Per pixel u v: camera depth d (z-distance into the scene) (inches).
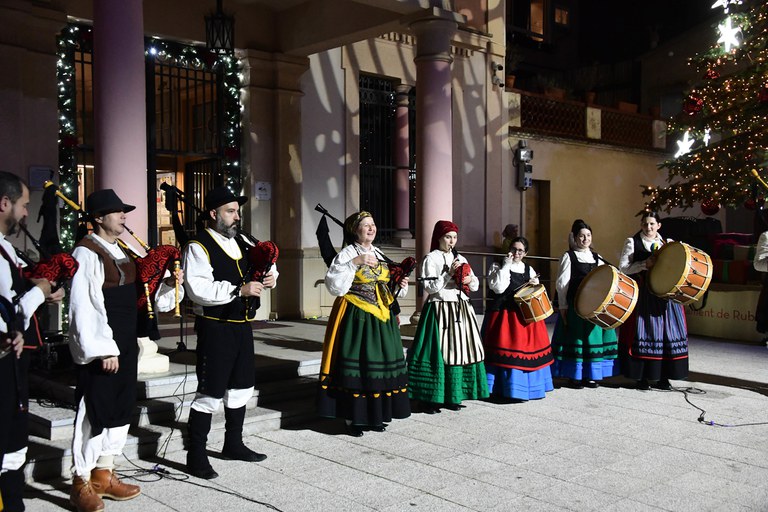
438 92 340.8
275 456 198.5
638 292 267.7
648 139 637.9
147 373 234.4
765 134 432.1
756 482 178.9
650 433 220.8
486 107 498.9
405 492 171.2
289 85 395.9
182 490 172.4
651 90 762.8
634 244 279.0
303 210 404.2
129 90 235.0
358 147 427.2
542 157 542.3
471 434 219.1
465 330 243.3
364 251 217.9
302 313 402.0
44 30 308.0
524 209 526.6
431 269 241.9
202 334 183.6
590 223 582.6
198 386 182.5
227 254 184.1
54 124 312.2
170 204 193.2
